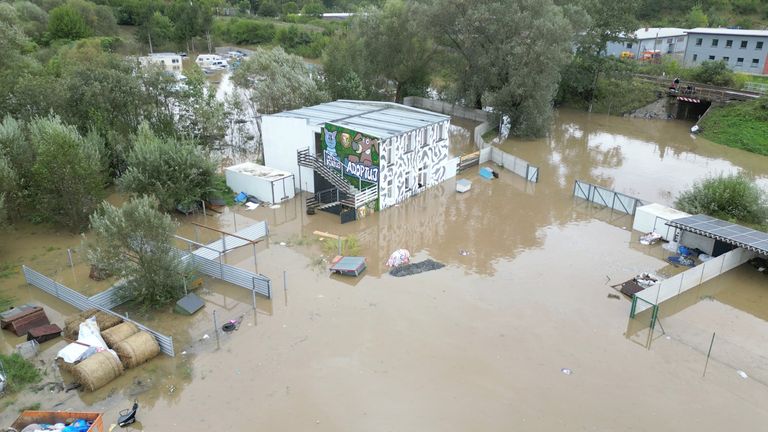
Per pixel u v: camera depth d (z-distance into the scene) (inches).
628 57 3400.6
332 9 6589.6
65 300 1144.2
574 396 884.6
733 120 2578.7
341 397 874.1
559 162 2233.0
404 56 2984.7
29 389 883.4
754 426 827.4
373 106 2096.5
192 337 1025.5
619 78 3102.9
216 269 1232.8
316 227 1540.4
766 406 869.8
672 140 2573.8
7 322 1028.5
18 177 1403.8
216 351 985.5
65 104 1758.1
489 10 2518.5
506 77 2593.5
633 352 1000.9
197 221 1567.4
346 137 1648.6
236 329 1051.3
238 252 1374.3
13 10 2682.1
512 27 2475.4
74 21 3863.2
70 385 893.2
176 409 845.2
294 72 2396.7
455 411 848.3
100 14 4392.2
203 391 884.6
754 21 4244.6
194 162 1576.0
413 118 1877.5
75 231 1469.0
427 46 2992.1
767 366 970.1
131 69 2102.6
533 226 1578.5
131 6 4936.0
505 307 1138.0
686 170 2122.3
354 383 905.5
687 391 900.6
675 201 1681.8
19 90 1689.2
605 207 1732.3
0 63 2112.5
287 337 1027.9
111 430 797.9
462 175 2042.3
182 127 2044.8
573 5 2765.7
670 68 3225.9
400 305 1142.3
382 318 1091.9
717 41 3272.6
